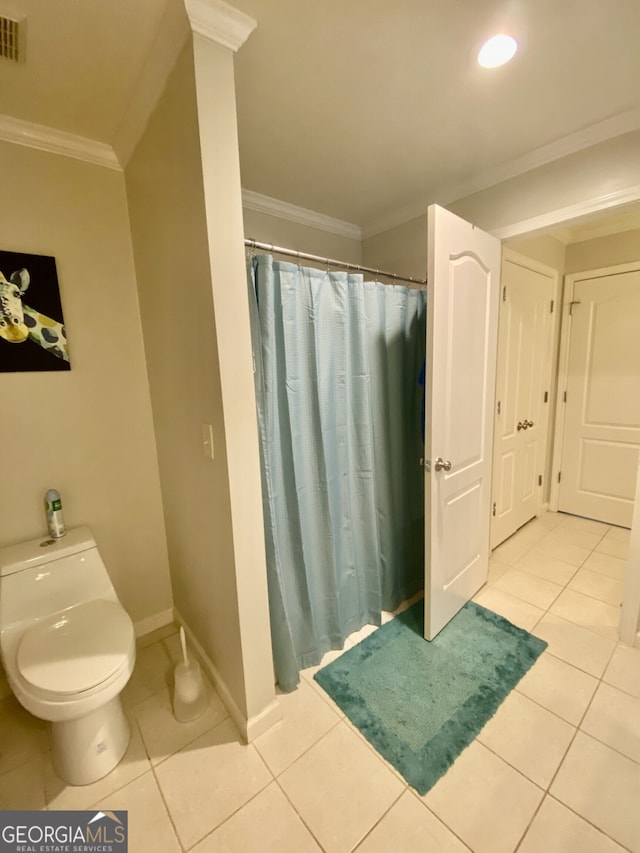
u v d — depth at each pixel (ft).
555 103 4.76
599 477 10.00
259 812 3.76
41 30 3.33
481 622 6.34
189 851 3.48
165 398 5.31
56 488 5.32
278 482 4.97
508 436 8.83
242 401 3.90
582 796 3.80
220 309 3.62
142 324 5.73
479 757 4.20
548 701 4.86
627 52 3.95
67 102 4.31
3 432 4.88
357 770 4.11
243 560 4.14
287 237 7.57
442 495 5.67
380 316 5.90
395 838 3.52
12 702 5.15
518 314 8.44
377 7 3.36
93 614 4.72
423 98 4.60
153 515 6.24
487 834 3.52
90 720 3.99
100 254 5.34
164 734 4.59
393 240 8.11
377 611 6.26
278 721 4.69
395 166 6.14
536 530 9.73
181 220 3.91
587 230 9.18
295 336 4.84
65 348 5.19
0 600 4.47
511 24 3.59
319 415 5.14
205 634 5.37
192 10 3.09
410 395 6.70
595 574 7.69
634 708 4.74
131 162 5.01
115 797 3.94
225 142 3.45
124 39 3.50
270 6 3.28
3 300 4.70
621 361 9.27
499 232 6.37
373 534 6.04
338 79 4.25
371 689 5.10
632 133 5.01
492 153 5.83
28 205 4.78
